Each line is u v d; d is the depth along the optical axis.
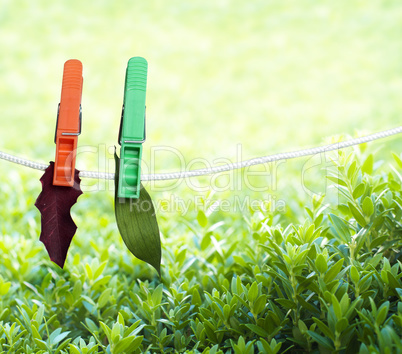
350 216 0.56
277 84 2.18
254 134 1.52
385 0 3.08
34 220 0.80
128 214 0.48
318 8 3.11
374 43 2.54
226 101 2.00
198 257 0.64
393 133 0.52
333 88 2.07
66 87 0.47
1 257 0.65
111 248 0.68
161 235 0.67
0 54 2.47
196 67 2.44
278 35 2.79
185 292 0.54
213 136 1.52
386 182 0.57
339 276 0.48
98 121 1.73
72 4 3.21
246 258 0.62
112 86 2.19
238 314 0.51
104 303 0.56
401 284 0.48
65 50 2.58
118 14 3.13
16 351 0.50
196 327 0.51
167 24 3.02
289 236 0.52
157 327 0.53
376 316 0.45
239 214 0.83
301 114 1.77
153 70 2.40
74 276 0.60
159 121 1.74
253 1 3.33
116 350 0.47
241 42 2.74
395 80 2.07
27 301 0.58
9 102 1.92
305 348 0.48
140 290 0.56
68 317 0.58
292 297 0.49
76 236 0.73
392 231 0.53
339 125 1.55
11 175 1.01
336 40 2.64
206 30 2.92
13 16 2.95
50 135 1.48
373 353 0.43
